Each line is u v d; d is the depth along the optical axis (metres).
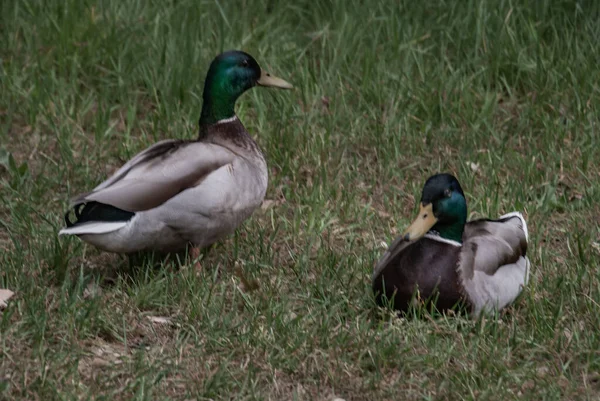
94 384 8.23
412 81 14.20
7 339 8.65
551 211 12.08
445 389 8.41
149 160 9.73
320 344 8.97
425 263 9.16
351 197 11.98
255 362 8.67
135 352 8.81
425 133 13.60
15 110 13.68
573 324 9.37
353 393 8.42
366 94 14.15
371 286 9.77
